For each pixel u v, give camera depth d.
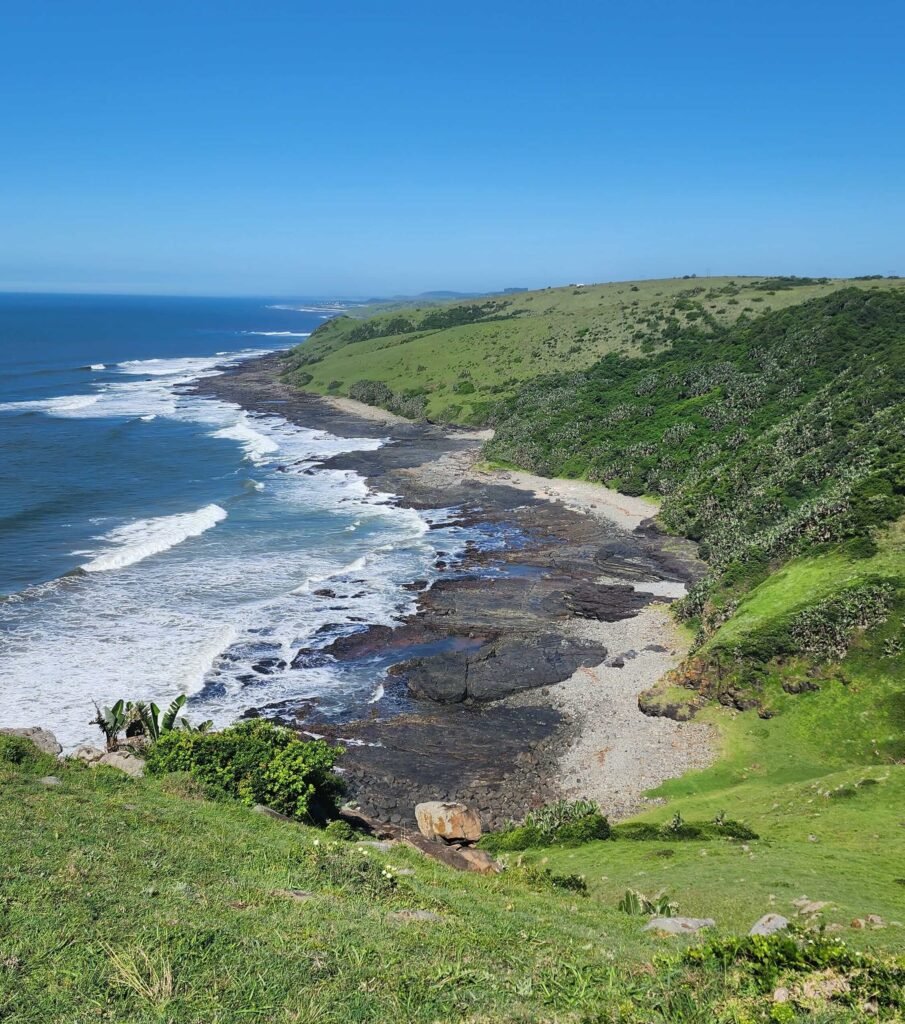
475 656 41.97
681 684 38.41
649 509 69.94
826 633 36.47
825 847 23.62
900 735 32.44
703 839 25.80
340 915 10.95
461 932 11.16
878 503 43.44
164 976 8.27
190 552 55.72
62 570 50.41
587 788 32.09
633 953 11.45
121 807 15.02
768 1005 8.59
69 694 35.16
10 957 8.45
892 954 13.41
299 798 19.78
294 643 42.56
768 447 66.19
